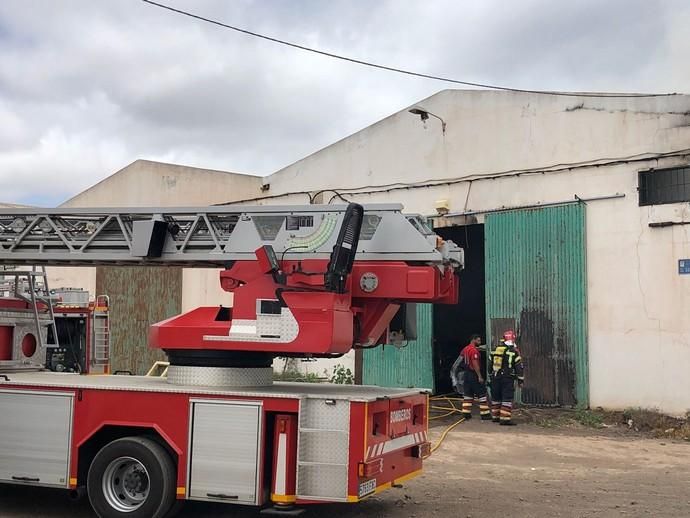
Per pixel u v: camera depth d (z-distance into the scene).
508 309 15.55
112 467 6.86
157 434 6.96
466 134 16.45
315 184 18.62
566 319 14.88
